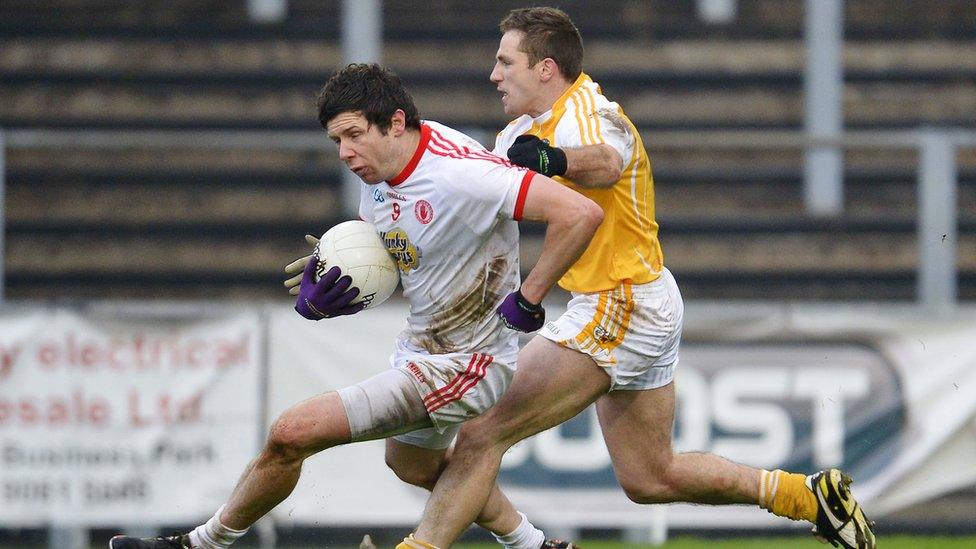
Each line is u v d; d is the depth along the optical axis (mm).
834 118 51969
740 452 34938
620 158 16969
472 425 17641
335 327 34812
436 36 57000
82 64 55219
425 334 16828
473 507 17406
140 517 34188
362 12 50250
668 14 58156
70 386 34344
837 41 51938
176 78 55156
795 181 53469
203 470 34438
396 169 16031
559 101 17859
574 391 17828
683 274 50531
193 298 49750
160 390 34500
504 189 15609
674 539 36031
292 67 55719
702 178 53375
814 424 35031
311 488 34188
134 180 52281
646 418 18984
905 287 50469
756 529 35250
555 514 34469
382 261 16609
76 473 34188
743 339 35094
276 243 50938
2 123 53594
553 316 34375
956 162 53062
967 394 35094
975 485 35000
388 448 18484
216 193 52125
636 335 17953
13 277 49719
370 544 19172
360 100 15680
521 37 17844
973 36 57312
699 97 55312
